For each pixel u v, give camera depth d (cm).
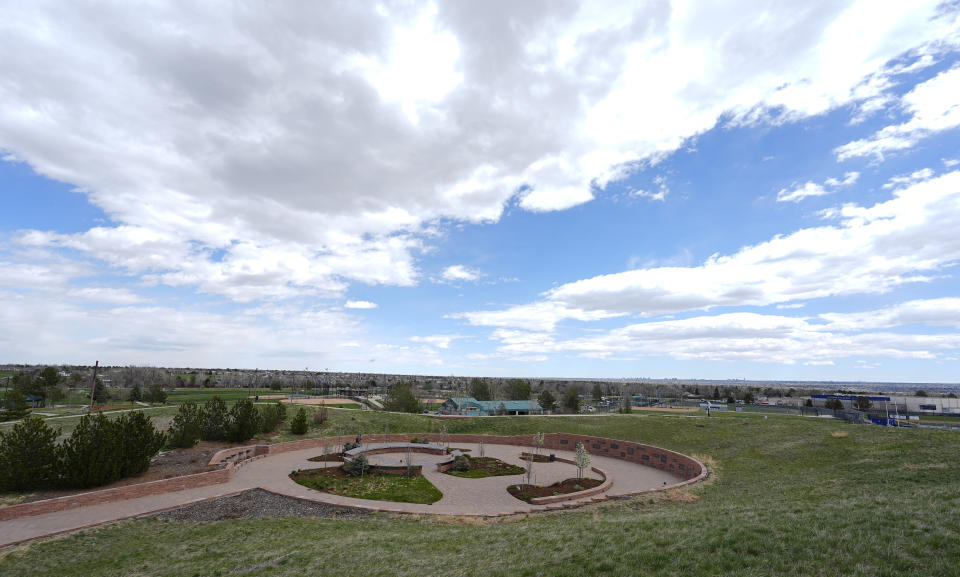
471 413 8825
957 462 2317
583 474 3459
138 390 9150
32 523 2192
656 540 1312
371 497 2777
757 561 1070
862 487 2106
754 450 3438
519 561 1316
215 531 2142
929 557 1003
